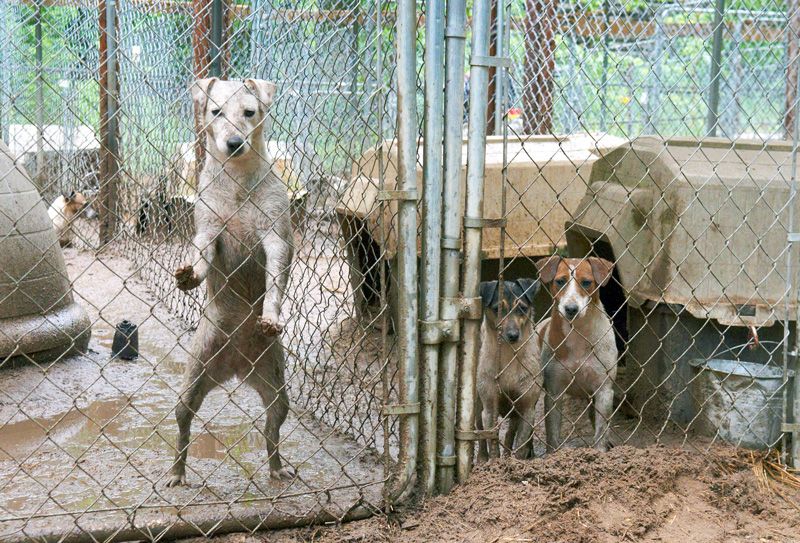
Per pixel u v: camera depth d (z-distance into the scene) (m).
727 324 4.73
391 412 3.73
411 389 3.74
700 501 3.98
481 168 3.70
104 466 4.43
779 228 4.79
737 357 4.72
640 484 3.95
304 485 4.16
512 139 7.32
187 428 4.19
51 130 9.03
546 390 4.91
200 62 6.59
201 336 4.24
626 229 5.15
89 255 9.80
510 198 6.71
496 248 6.69
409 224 3.64
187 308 7.46
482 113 3.66
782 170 4.98
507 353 4.59
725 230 4.77
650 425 5.12
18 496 3.99
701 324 4.98
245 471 4.38
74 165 9.24
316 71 6.71
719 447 4.45
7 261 5.78
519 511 3.68
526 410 4.77
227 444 4.84
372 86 5.16
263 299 4.32
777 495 4.11
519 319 4.55
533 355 4.76
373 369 5.98
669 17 12.66
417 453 3.82
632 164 5.31
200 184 4.30
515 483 3.88
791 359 4.52
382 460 4.50
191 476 4.31
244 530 3.61
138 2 8.41
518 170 6.70
